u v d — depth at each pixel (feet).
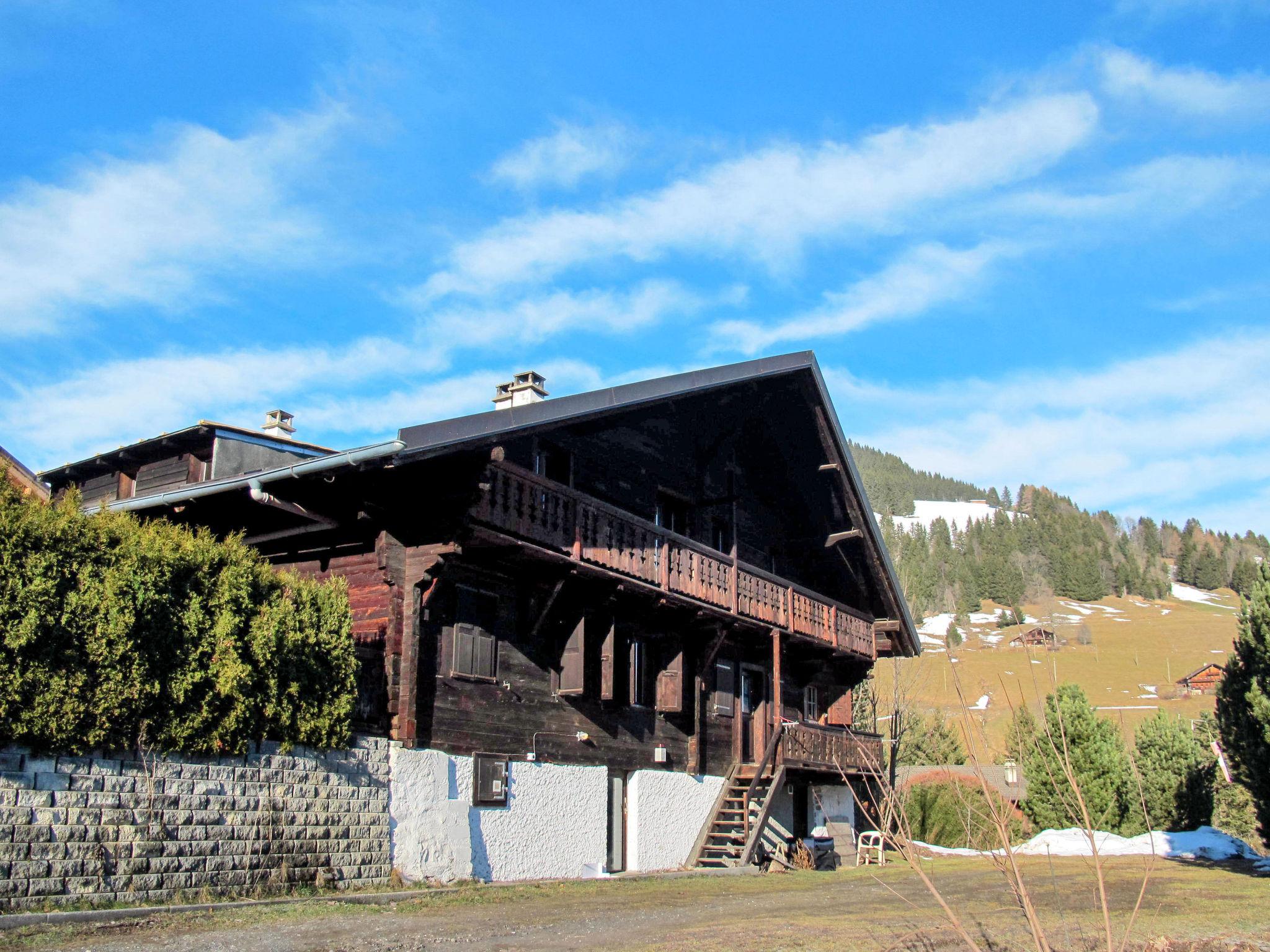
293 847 42.68
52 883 33.81
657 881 59.47
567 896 50.08
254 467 67.62
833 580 93.35
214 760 39.86
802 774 82.33
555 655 61.00
